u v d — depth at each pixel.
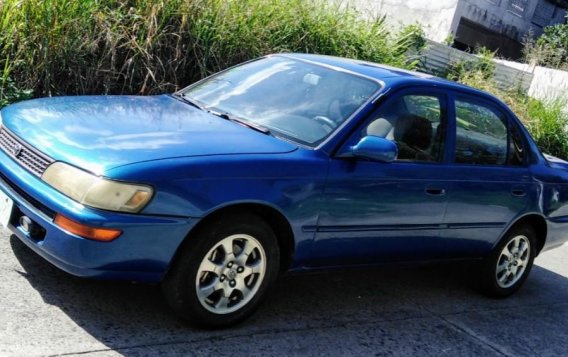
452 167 4.73
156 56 7.83
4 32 6.98
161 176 3.36
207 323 3.71
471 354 4.33
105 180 3.27
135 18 7.71
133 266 3.37
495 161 5.17
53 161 3.44
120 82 7.68
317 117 4.30
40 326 3.42
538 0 22.66
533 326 5.13
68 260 3.28
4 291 3.69
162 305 3.96
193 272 3.54
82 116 3.94
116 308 3.80
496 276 5.46
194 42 8.09
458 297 5.42
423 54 13.03
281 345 3.81
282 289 4.68
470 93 5.11
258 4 9.14
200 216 3.45
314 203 3.92
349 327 4.30
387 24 12.43
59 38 7.09
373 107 4.36
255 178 3.65
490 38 21.83
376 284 5.28
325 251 4.13
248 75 4.98
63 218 3.27
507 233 5.41
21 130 3.77
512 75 15.09
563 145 13.69
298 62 4.97
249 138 4.00
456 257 5.08
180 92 5.02
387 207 4.30
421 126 4.59
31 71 7.04
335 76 4.69
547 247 5.88
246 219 3.66
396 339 4.29
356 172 4.09
